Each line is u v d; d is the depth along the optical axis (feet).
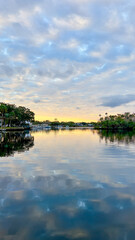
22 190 19.30
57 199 17.02
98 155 42.88
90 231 12.15
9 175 25.14
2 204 15.87
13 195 17.89
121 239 11.33
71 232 12.01
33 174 25.79
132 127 448.65
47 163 33.45
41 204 15.94
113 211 14.74
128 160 36.65
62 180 23.00
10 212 14.49
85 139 97.19
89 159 37.76
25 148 55.47
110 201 16.63
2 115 279.90
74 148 56.70
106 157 40.14
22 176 24.70
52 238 11.41
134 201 16.65
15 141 79.71
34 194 18.21
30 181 22.49
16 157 39.47
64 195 17.98
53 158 38.58
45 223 13.01
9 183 21.65
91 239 11.35
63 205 15.78
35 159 37.35
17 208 15.15
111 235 11.71
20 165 31.58
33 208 15.17
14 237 11.48
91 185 21.15
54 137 114.11
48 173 26.40
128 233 11.92
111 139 97.76
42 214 14.23
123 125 464.24
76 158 38.83
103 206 15.64
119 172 27.12
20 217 13.75
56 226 12.66
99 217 13.82
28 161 35.17
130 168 29.73
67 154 44.29
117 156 41.55
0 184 21.27
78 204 15.99
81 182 22.25
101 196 17.81
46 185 21.01
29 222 13.11
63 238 11.43
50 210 14.87
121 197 17.58
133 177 24.52
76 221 13.26
